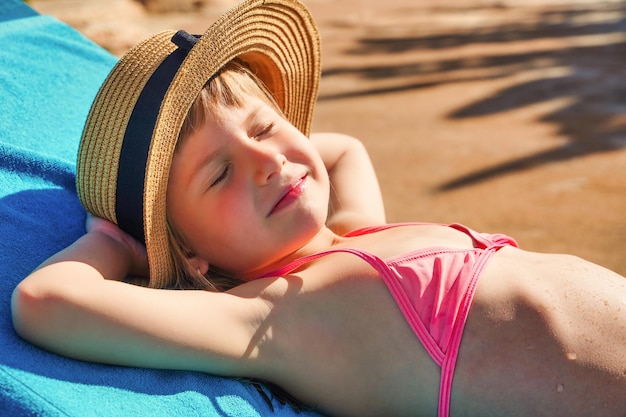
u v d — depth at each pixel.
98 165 1.76
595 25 7.34
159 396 1.46
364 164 2.40
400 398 1.68
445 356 1.66
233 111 1.81
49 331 1.43
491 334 1.67
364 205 2.24
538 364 1.63
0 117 2.16
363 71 6.28
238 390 1.59
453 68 6.20
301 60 2.16
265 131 1.84
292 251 1.84
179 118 1.70
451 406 1.66
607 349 1.64
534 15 8.12
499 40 7.05
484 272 1.77
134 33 6.96
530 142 4.48
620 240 3.29
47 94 2.38
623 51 6.28
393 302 1.71
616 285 1.76
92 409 1.35
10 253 1.67
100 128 1.76
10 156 1.97
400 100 5.44
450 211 3.67
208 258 1.86
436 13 8.63
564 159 4.19
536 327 1.66
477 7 8.85
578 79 5.59
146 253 1.82
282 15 1.99
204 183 1.77
